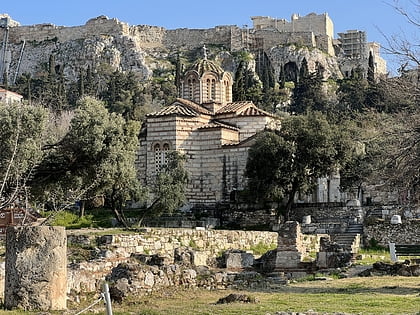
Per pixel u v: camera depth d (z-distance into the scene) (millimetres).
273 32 190000
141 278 24875
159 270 26016
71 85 165250
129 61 179375
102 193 52531
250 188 63219
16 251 21141
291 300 23656
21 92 140125
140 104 135500
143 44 192625
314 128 63750
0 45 194500
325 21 197250
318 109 133500
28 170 44969
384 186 32625
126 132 52688
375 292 26016
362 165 66625
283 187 62562
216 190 70312
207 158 71125
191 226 62344
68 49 184000
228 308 21438
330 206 64312
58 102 127875
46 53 188000
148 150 71812
